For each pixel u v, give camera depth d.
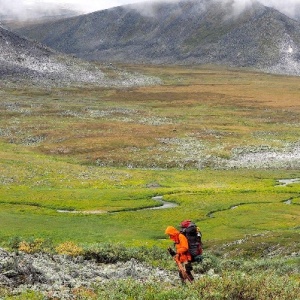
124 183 109.94
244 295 16.58
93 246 30.27
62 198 90.12
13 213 76.88
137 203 87.00
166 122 197.00
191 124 190.75
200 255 18.31
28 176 112.38
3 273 19.53
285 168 131.25
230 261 32.25
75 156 142.38
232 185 107.81
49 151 146.50
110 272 23.98
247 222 73.62
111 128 179.25
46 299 17.06
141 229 68.62
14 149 146.75
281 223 73.06
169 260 30.88
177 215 78.56
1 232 59.88
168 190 99.38
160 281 22.22
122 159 138.38
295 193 98.88
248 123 195.50
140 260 29.77
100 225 70.31
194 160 137.75
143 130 175.88
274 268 29.86
